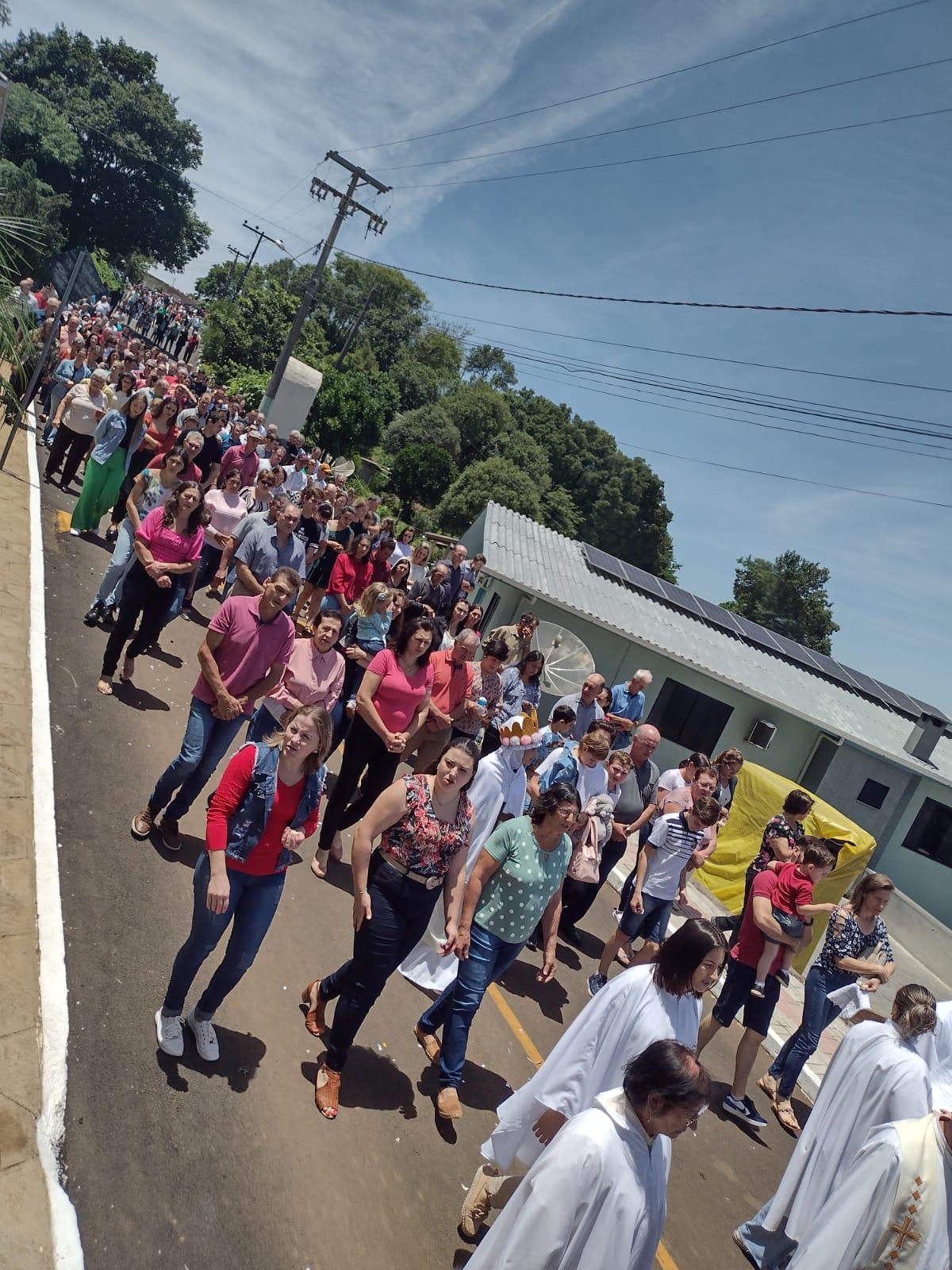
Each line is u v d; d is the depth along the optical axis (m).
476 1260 3.02
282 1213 3.91
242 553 8.65
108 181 65.50
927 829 18.09
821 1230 3.94
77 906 5.02
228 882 4.10
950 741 21.22
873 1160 3.88
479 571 16.44
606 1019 3.81
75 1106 3.82
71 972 4.51
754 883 6.69
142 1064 4.23
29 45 65.88
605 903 9.87
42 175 61.25
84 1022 4.26
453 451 54.47
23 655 7.51
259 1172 4.05
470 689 7.61
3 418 13.27
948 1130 3.84
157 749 7.21
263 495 11.19
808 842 6.57
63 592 9.27
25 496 11.64
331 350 66.25
